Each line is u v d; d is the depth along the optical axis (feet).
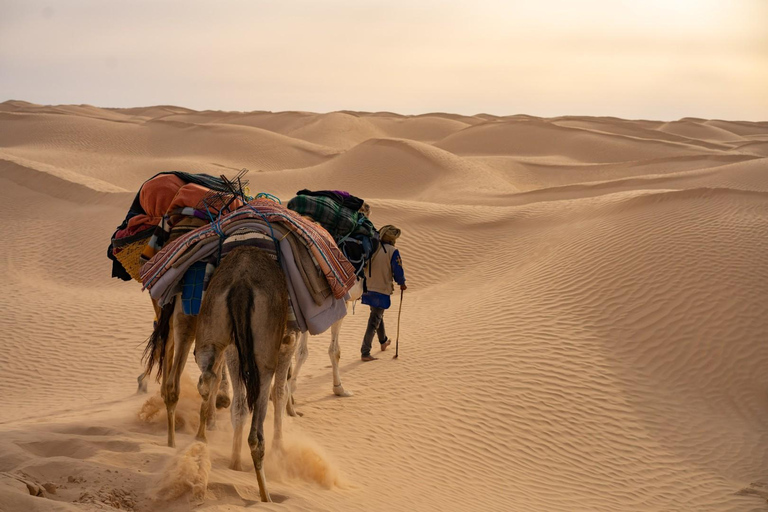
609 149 226.79
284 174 154.30
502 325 46.24
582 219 69.10
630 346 43.65
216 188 23.85
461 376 38.37
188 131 222.69
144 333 49.29
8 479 15.16
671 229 58.13
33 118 225.56
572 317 47.01
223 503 16.99
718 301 46.93
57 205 88.12
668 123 380.99
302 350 30.35
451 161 155.33
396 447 29.14
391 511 20.90
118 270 25.12
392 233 39.93
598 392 38.24
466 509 23.71
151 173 161.17
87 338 48.03
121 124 231.30
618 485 30.45
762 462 34.45
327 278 20.94
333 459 25.63
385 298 40.22
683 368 41.86
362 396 34.73
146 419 25.39
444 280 63.87
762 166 134.51
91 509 14.75
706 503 29.89
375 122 345.72
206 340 18.31
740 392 40.32
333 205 27.94
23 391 39.17
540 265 58.34
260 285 18.54
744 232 56.59
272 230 20.36
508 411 35.01
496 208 81.71
